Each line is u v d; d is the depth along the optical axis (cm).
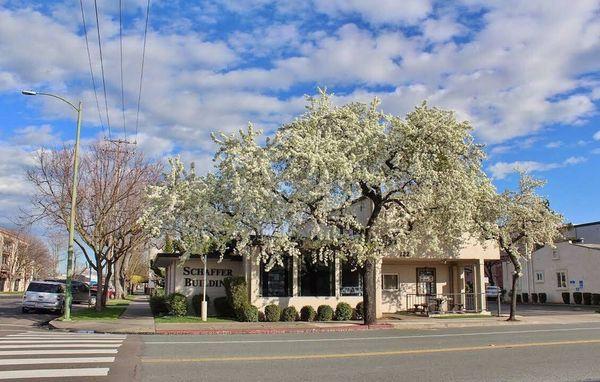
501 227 2636
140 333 1894
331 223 2194
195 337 1686
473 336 1769
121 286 5272
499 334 1852
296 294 2541
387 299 2931
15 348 1239
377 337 1720
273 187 2073
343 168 1980
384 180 2089
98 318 2431
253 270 2500
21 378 889
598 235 4984
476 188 2222
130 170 3069
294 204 2048
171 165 2212
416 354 1283
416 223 2353
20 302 4066
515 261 2641
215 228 2145
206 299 2669
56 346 1295
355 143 2089
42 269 9125
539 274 4628
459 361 1182
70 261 2339
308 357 1205
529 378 991
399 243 2266
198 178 2216
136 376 941
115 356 1154
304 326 2127
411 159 2088
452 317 2683
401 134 2103
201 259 2591
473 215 2439
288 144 2038
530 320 2575
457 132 2077
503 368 1097
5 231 7550
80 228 2933
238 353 1259
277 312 2423
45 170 2950
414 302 2977
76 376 918
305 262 2580
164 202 2173
